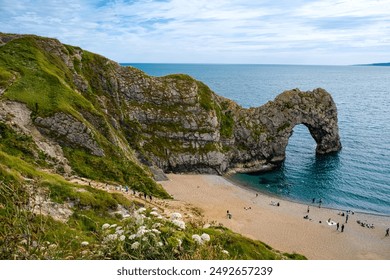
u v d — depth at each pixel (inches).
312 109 4249.5
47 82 2783.0
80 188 1368.1
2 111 2149.4
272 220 2485.2
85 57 3973.9
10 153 1882.4
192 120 3828.7
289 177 3688.5
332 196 3171.8
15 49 3110.2
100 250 426.9
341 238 2277.3
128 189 2191.2
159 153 3585.1
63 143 2364.7
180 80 4200.3
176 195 2822.3
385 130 5871.1
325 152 4478.3
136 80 4003.4
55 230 711.7
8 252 367.9
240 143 4065.0
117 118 3592.5
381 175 3732.8
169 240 426.3
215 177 3558.1
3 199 511.8
